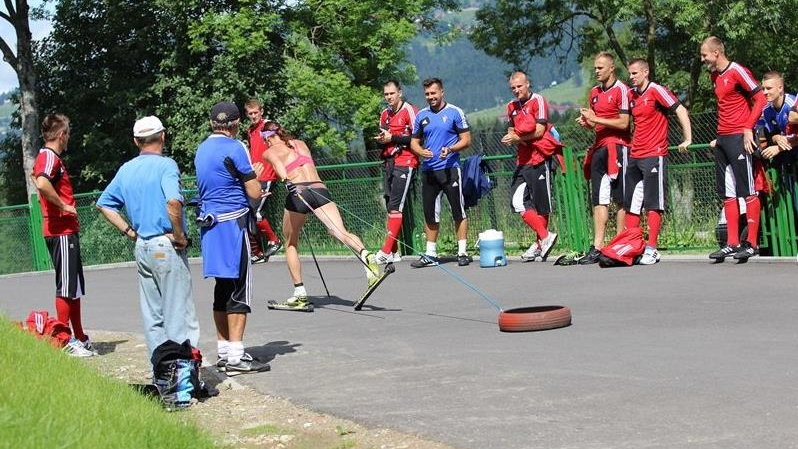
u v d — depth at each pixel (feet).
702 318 31.78
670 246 49.01
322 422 24.26
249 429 24.16
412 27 122.31
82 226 80.48
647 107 43.86
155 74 116.98
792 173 42.14
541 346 29.89
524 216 49.26
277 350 33.32
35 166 34.06
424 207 51.42
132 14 119.85
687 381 24.35
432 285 44.75
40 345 27.68
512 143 49.21
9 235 80.94
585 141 69.72
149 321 27.76
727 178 42.42
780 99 42.11
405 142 51.65
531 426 22.04
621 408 22.68
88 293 55.57
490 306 38.14
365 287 46.32
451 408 24.18
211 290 50.26
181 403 26.76
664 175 44.04
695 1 122.21
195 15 117.29
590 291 38.91
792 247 42.32
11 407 19.94
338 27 119.44
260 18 111.96
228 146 29.96
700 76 137.59
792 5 120.57
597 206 46.03
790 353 26.30
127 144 116.26
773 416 21.02
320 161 90.27
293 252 41.04
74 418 19.99
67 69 122.21
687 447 19.60
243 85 111.75
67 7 119.96
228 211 29.99
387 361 30.12
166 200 27.43
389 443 22.03
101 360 34.14
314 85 109.50
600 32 146.10
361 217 61.52
